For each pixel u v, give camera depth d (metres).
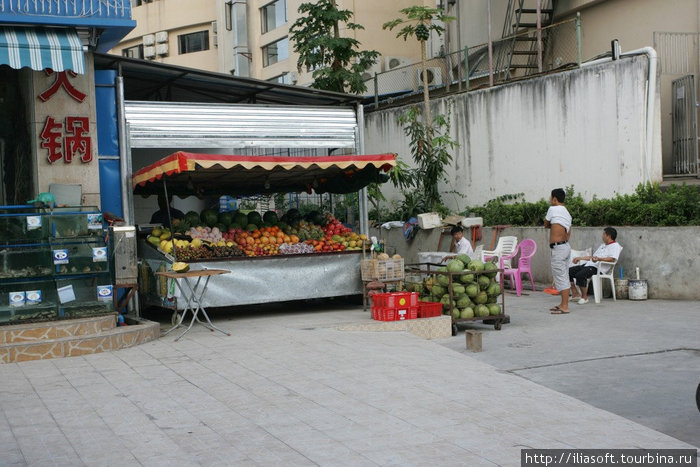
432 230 17.06
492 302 10.12
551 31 18.23
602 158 14.05
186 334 9.70
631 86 13.40
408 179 17.98
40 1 9.49
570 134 14.70
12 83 11.23
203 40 36.41
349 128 12.83
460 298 9.91
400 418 5.65
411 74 21.52
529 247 14.29
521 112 15.85
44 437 5.38
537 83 15.41
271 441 5.16
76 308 8.85
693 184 13.36
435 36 23.50
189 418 5.78
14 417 5.91
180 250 10.53
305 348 8.46
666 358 7.75
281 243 11.53
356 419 5.64
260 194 14.01
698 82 15.01
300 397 6.33
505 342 9.00
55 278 8.71
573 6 17.66
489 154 16.80
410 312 9.86
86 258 8.88
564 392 6.51
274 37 30.20
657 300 11.98
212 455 4.90
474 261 10.10
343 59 18.94
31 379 7.23
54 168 10.45
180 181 12.35
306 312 11.84
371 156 10.96
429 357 7.90
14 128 11.25
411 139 18.77
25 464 4.80
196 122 11.52
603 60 13.95
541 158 15.42
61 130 10.46
